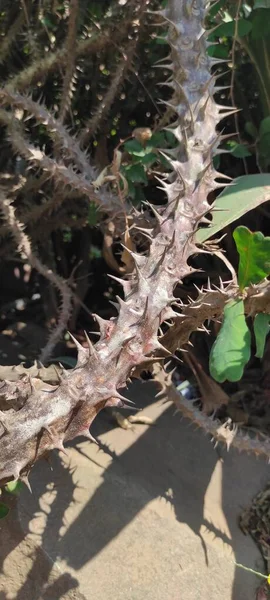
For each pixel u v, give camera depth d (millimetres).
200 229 487
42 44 701
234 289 452
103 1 691
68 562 512
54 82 715
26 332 732
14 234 608
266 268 423
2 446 378
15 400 436
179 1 521
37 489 540
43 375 527
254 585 544
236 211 489
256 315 443
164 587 519
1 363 661
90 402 393
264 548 569
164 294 432
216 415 663
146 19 658
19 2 673
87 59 704
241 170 737
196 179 487
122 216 575
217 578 537
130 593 509
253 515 587
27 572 511
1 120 599
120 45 675
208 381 641
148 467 587
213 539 559
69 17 611
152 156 583
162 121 604
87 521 533
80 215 759
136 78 721
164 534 542
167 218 473
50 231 722
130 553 525
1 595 507
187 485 591
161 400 661
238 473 619
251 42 633
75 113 754
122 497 552
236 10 608
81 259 779
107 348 407
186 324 489
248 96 755
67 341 743
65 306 625
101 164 704
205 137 507
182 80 520
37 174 692
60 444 385
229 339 422
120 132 762
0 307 818
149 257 454
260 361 722
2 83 659
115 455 587
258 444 545
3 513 492
